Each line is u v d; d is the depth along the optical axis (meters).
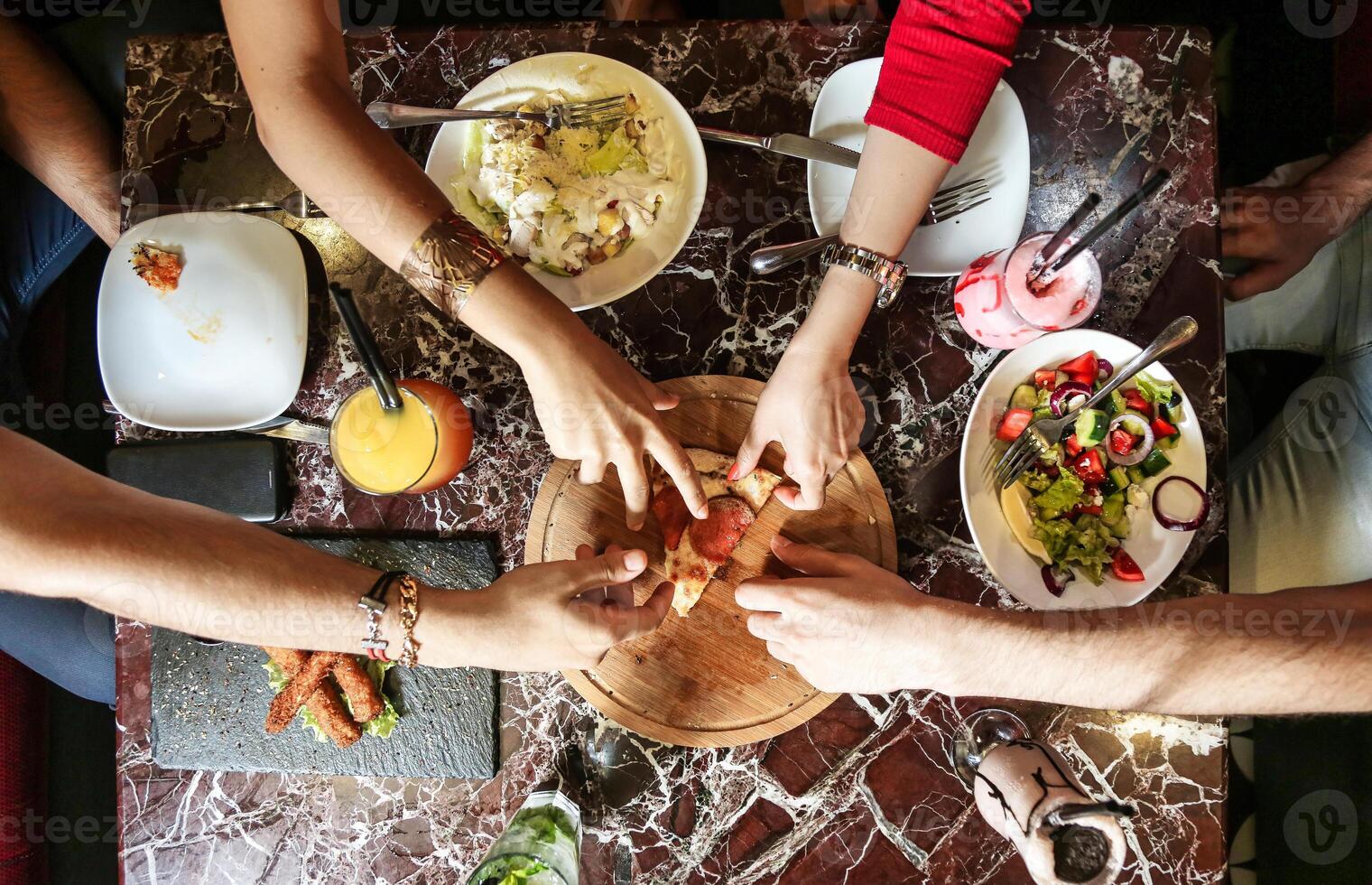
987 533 1.34
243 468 1.42
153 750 1.43
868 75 1.40
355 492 1.46
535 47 1.49
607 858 1.42
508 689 1.43
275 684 1.43
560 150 1.38
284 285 1.41
